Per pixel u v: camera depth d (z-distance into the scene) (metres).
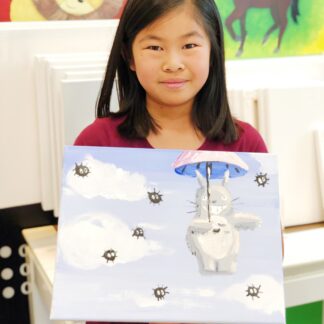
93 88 1.22
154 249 0.76
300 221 1.33
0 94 1.31
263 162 0.80
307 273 1.12
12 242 1.40
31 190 1.39
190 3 0.81
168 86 0.82
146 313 0.74
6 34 1.29
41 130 1.32
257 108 1.28
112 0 1.39
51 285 1.10
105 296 0.74
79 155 0.78
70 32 1.33
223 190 0.79
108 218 0.76
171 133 0.89
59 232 0.75
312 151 1.31
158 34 0.80
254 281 0.77
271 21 1.54
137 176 0.78
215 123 0.89
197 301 0.75
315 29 1.60
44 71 1.29
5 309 1.44
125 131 0.88
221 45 0.88
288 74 1.53
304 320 1.40
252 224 0.78
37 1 1.33
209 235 0.77
